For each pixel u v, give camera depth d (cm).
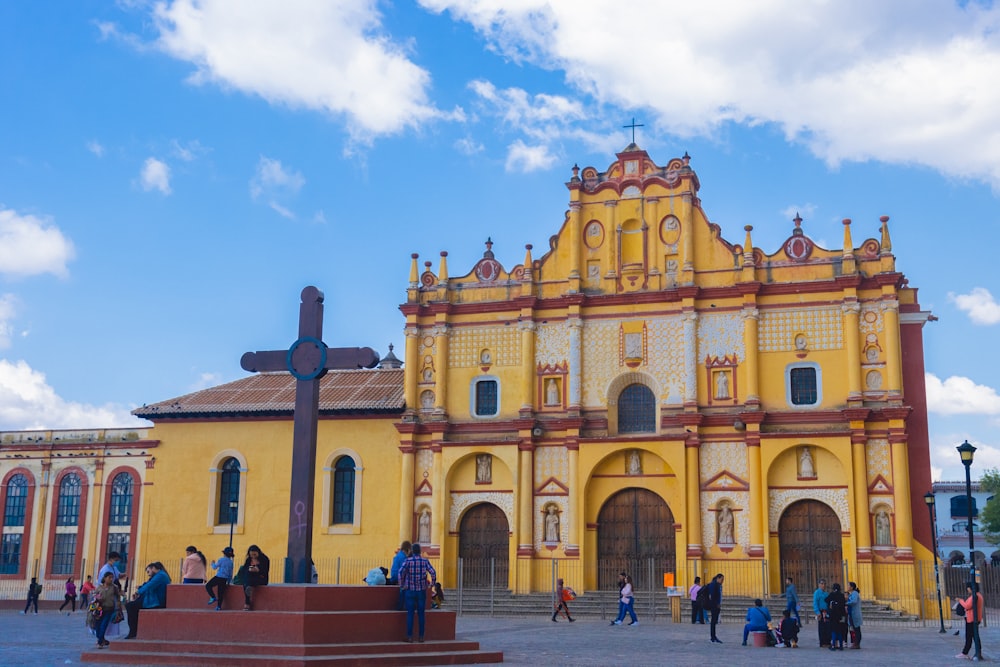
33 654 2325
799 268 4475
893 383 4266
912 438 4369
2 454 5397
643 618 4072
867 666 2352
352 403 4900
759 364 4444
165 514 5056
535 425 4619
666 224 4712
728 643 3028
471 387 4797
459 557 4678
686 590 4219
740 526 4322
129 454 5200
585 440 4506
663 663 2309
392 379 5266
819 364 4381
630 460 4525
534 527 4569
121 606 2516
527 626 3625
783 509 4309
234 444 5031
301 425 2344
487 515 4700
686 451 4406
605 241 4772
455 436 4769
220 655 2036
